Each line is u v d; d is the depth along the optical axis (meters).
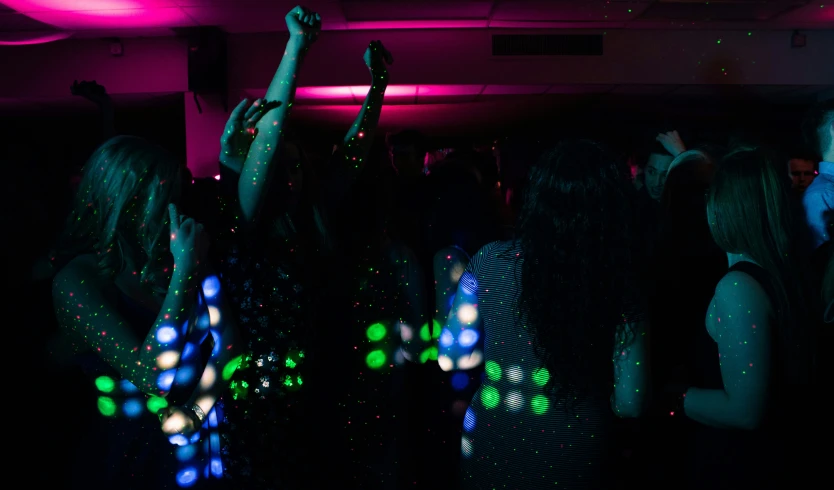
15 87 5.70
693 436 1.64
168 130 7.61
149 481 1.34
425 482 2.02
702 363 1.38
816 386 1.28
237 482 1.54
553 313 1.21
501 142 7.37
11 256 3.27
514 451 1.27
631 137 7.48
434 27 5.50
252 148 1.48
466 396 2.04
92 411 1.38
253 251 1.55
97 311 1.25
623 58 5.65
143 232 1.31
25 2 4.52
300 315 1.58
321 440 1.65
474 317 1.41
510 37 5.59
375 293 1.88
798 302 1.26
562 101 6.46
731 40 5.68
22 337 2.99
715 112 7.12
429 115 7.12
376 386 1.84
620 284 1.20
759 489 1.27
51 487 2.36
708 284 1.80
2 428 2.65
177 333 1.24
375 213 1.92
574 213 1.22
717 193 1.35
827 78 5.71
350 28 5.45
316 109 6.53
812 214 2.12
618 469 1.28
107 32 5.43
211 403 1.36
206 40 5.33
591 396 1.24
